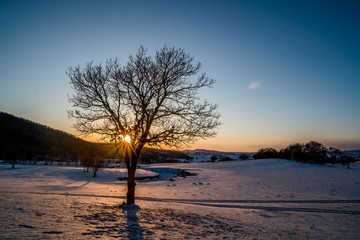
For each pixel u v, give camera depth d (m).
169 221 11.65
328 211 18.81
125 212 13.06
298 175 53.50
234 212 17.28
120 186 39.31
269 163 90.94
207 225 11.62
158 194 28.73
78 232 7.93
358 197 26.52
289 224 13.74
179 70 14.06
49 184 34.41
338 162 91.31
